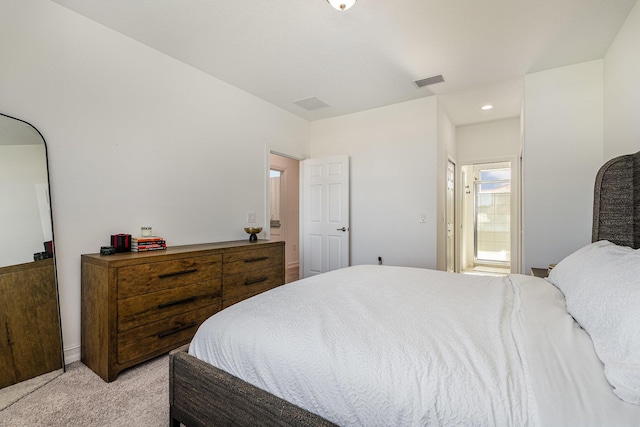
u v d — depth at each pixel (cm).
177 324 223
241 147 347
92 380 189
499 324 106
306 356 95
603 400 66
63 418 154
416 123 379
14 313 183
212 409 111
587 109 280
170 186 275
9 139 186
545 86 297
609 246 146
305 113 429
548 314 112
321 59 280
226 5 207
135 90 249
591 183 277
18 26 190
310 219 451
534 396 69
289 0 202
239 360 109
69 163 212
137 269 200
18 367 183
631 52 214
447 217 435
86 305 207
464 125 493
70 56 213
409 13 214
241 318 121
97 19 222
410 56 274
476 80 323
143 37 245
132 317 197
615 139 245
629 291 87
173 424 127
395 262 390
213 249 251
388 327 105
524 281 167
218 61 284
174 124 278
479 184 692
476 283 171
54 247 201
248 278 284
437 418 73
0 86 184
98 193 227
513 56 273
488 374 78
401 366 84
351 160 427
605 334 86
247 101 355
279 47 259
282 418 92
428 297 141
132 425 148
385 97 372
